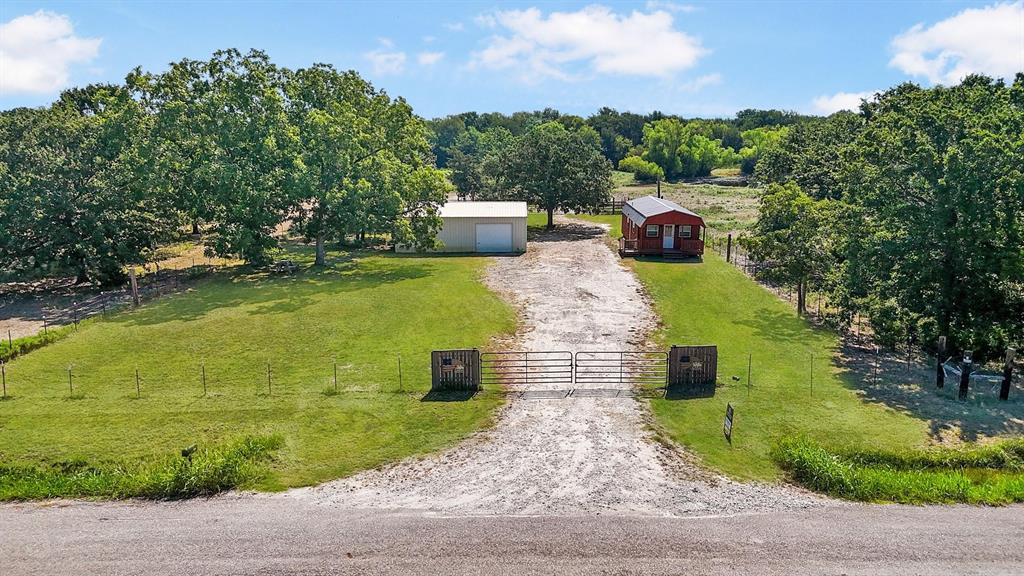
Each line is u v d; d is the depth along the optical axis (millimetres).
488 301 30469
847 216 25938
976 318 22328
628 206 46906
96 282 36812
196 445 16984
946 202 21859
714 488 14984
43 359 23562
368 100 42344
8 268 34438
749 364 22516
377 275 36344
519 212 44031
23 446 17031
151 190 35062
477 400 19828
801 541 12828
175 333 26297
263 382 21281
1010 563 12109
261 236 35781
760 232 32750
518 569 11875
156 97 35531
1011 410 19469
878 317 23047
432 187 40062
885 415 19031
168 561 12219
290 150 36250
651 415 18828
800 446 16266
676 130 114625
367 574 11766
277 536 13047
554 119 139125
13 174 36562
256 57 37156
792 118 146875
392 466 16125
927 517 13859
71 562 12203
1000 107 25047
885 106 33844
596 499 14414
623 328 26484
